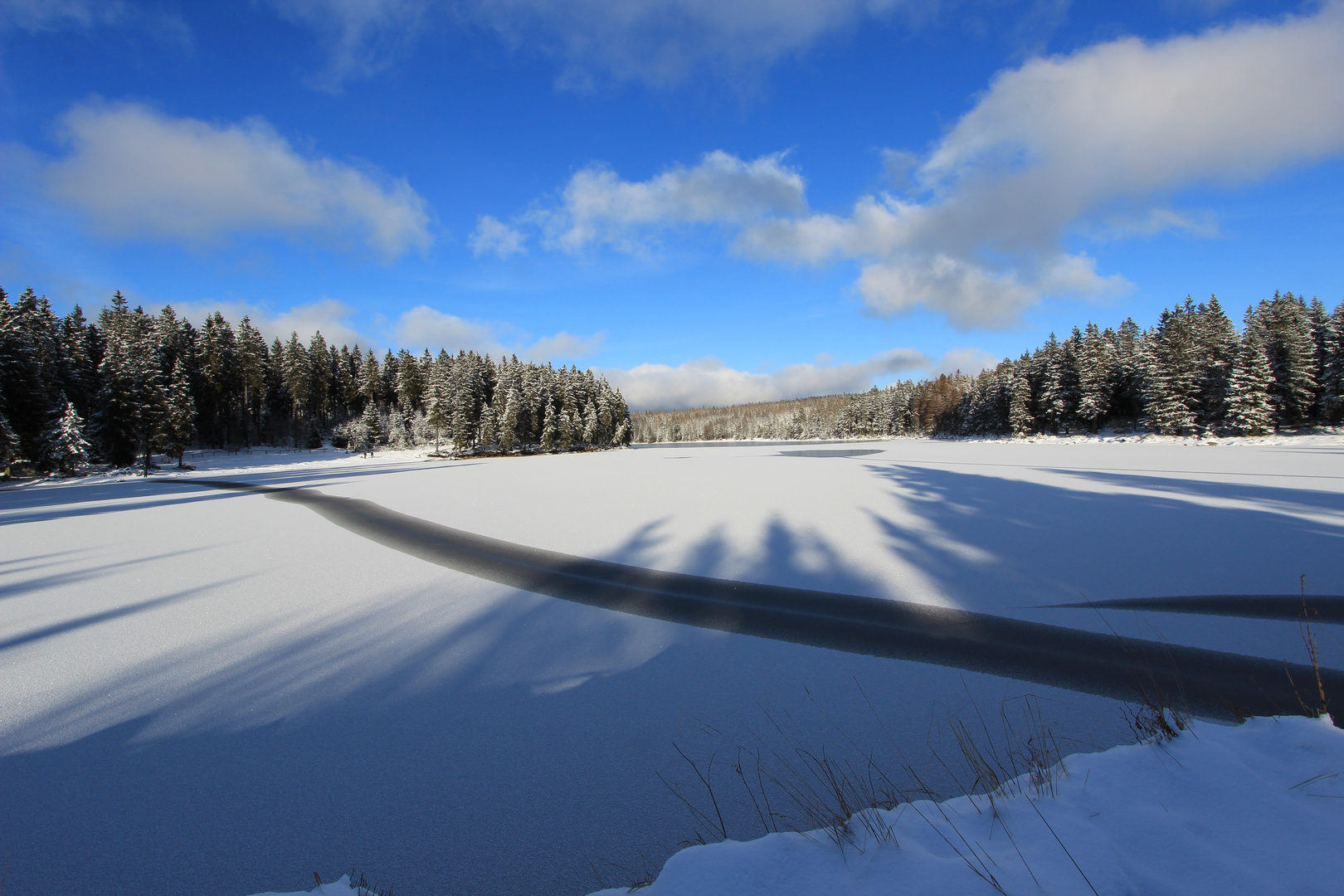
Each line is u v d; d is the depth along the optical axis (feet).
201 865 9.89
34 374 109.40
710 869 7.20
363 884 9.09
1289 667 16.43
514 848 10.11
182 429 130.00
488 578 28.76
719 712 15.01
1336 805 6.91
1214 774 7.99
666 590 26.32
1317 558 27.84
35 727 14.85
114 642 20.68
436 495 64.69
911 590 25.17
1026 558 29.60
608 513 49.06
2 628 22.40
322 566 31.71
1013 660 17.65
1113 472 70.74
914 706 14.97
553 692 16.42
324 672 18.01
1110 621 20.67
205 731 14.55
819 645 19.44
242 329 200.95
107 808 11.55
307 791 12.00
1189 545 31.04
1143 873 6.27
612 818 10.84
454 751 13.43
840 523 41.27
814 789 11.37
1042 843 7.06
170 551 36.35
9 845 10.52
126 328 173.88
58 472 110.52
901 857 7.11
